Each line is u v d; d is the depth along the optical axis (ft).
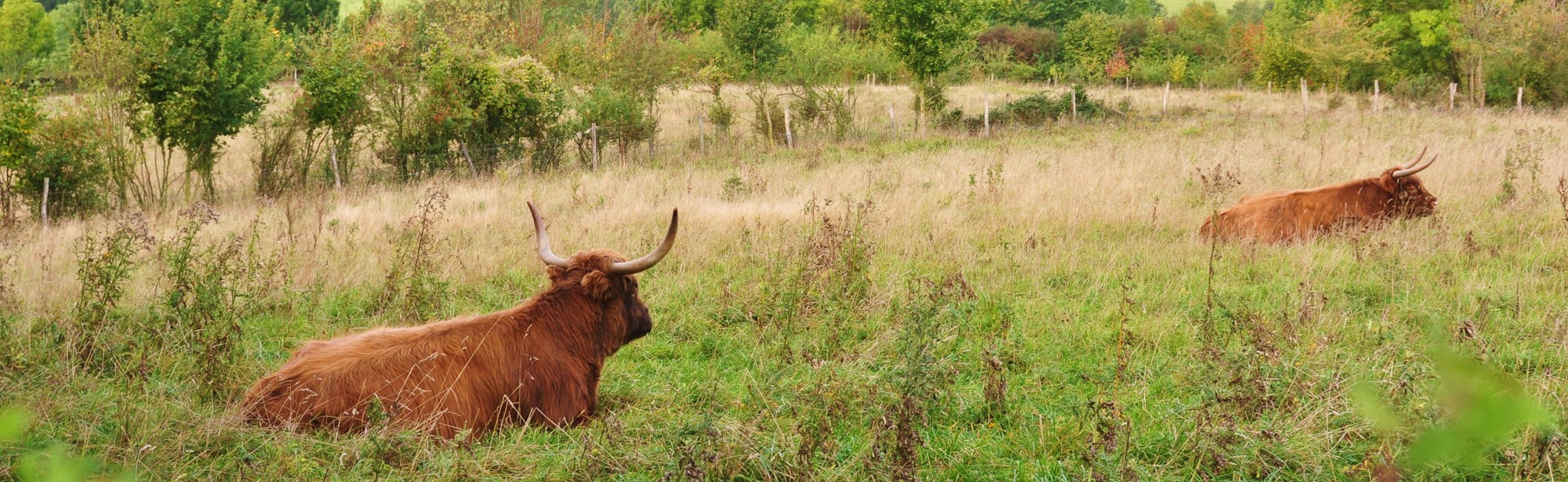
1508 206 37.24
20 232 47.44
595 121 74.90
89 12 71.20
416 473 15.28
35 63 63.62
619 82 80.38
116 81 65.67
